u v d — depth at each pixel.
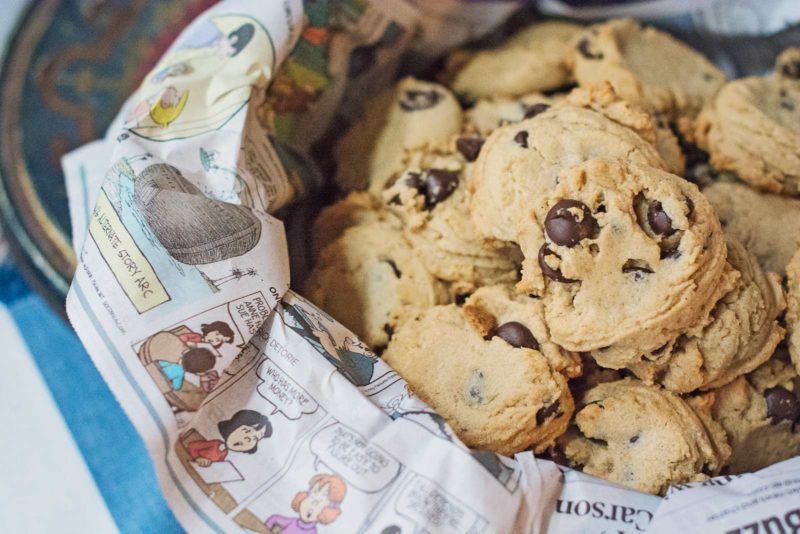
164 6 0.44
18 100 0.42
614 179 0.29
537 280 0.30
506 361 0.30
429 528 0.26
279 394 0.28
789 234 0.33
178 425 0.27
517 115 0.37
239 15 0.33
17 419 0.36
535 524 0.27
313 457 0.27
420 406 0.28
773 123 0.35
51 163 0.40
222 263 0.29
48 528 0.33
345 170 0.37
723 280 0.30
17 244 0.38
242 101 0.31
